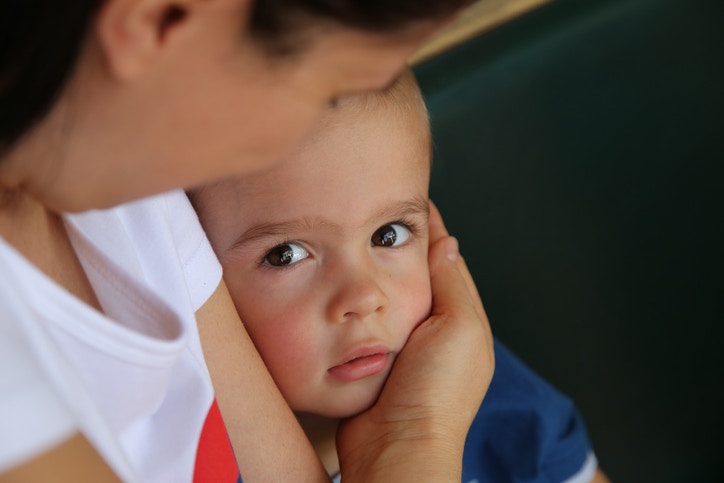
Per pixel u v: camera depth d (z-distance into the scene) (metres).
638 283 1.67
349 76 0.59
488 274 1.58
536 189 1.58
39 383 0.53
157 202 0.88
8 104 0.55
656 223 1.66
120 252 0.84
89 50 0.54
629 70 1.59
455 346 1.15
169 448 0.82
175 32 0.54
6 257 0.61
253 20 0.54
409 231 1.20
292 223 1.13
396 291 1.17
